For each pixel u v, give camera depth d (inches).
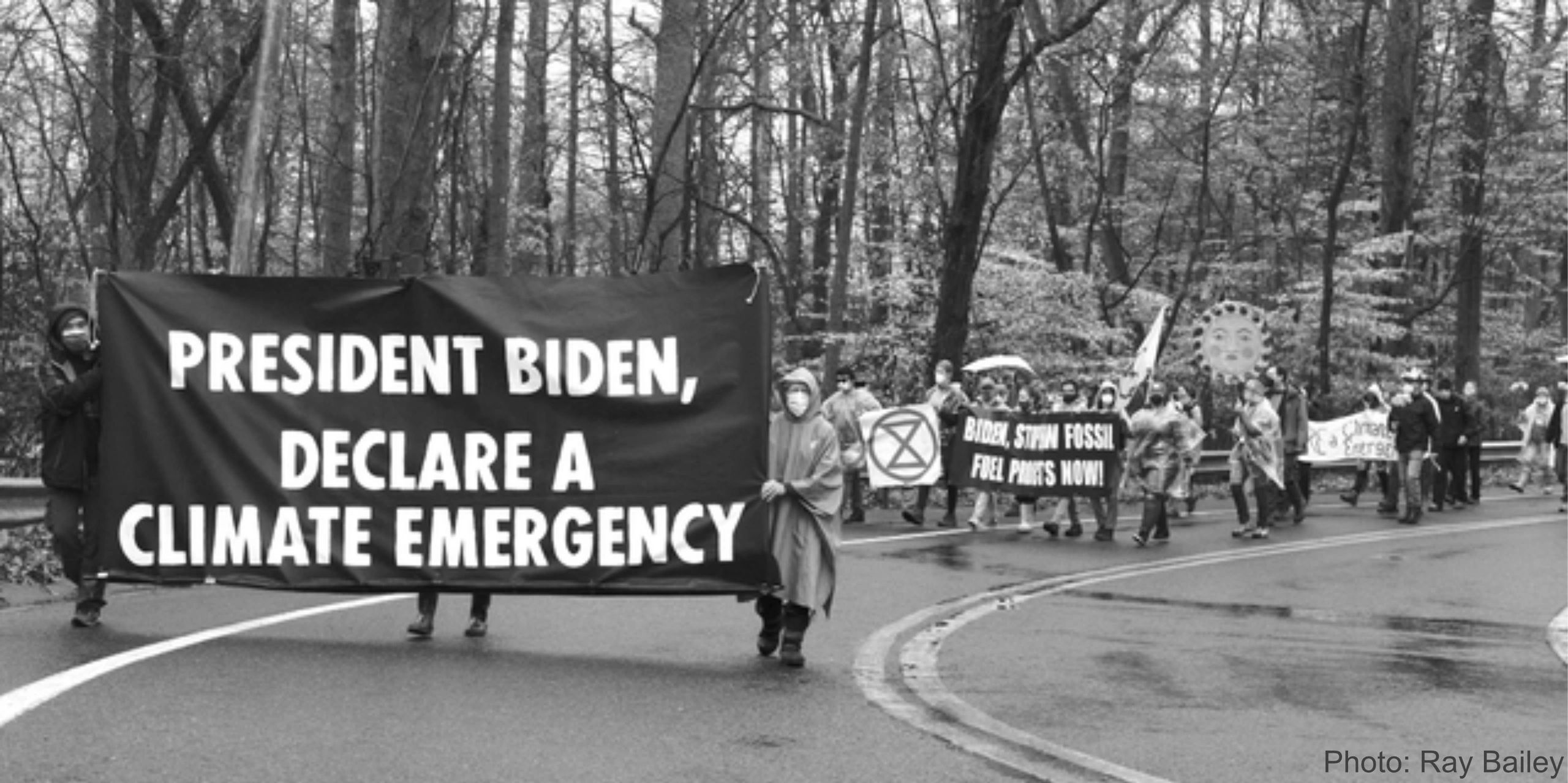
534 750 286.4
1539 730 338.3
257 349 394.9
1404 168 1441.9
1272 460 791.7
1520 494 1173.7
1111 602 528.4
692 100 1081.4
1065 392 807.7
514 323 392.5
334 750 280.4
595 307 393.1
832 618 471.2
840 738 305.6
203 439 393.7
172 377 394.6
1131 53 1269.7
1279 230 1627.7
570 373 390.6
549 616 445.1
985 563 639.8
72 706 306.7
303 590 392.2
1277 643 446.6
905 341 1197.1
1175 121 1520.7
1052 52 1194.0
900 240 1289.4
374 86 914.1
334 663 361.7
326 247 840.3
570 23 1189.7
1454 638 468.8
